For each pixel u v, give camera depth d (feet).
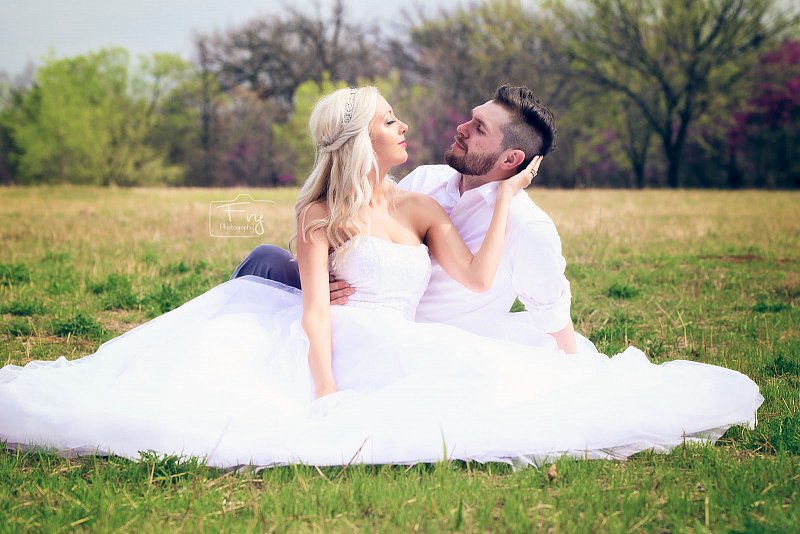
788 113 143.23
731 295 25.61
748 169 153.28
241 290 13.87
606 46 152.25
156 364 12.32
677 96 147.84
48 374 12.42
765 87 144.25
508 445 11.35
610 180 167.22
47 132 154.61
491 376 11.92
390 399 11.52
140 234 41.86
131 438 11.31
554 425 11.64
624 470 11.25
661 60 151.64
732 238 42.19
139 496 10.12
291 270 14.93
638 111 157.58
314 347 12.18
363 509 9.75
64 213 57.21
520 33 159.22
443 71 163.02
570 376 12.69
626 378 13.06
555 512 9.66
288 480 10.66
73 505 9.74
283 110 180.55
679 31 144.46
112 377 12.59
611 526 9.25
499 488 10.46
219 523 9.30
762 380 15.75
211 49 181.57
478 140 13.35
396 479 10.68
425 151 155.63
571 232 44.29
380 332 12.29
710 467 11.16
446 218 13.48
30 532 9.22
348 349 12.41
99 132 155.43
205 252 34.76
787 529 9.16
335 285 13.05
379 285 12.91
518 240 13.32
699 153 162.71
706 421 12.57
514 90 13.35
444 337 12.34
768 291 26.27
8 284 25.80
